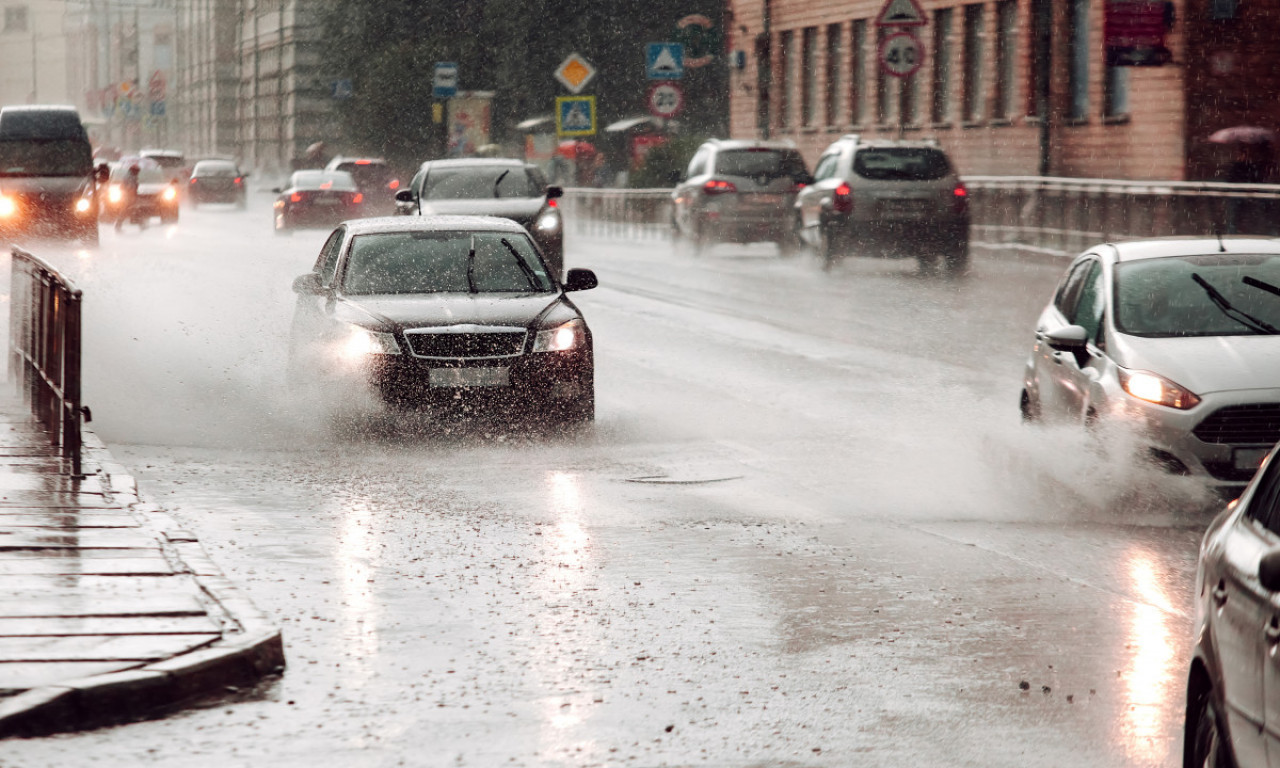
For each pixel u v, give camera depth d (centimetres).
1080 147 8331
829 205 6431
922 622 1719
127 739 1351
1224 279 2486
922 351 4094
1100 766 1284
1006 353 4041
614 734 1362
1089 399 2392
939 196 6334
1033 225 7125
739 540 2119
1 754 1309
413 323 2877
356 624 1702
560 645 1630
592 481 2520
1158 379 2289
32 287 3012
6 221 7925
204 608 1650
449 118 13262
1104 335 2438
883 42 6350
